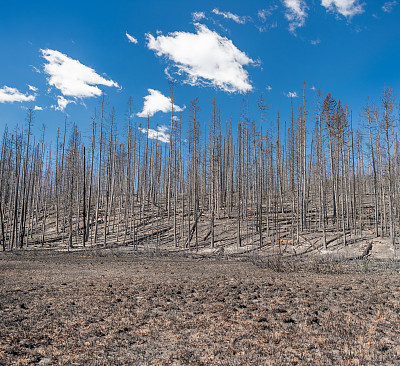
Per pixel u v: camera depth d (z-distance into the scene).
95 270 18.59
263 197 50.19
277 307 10.10
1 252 29.39
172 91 35.28
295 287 13.20
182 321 8.70
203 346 6.96
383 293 11.88
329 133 32.34
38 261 23.25
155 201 53.78
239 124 41.03
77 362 6.20
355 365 5.90
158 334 7.73
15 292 12.16
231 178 46.50
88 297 11.41
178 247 31.83
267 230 33.19
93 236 37.12
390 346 6.85
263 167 37.06
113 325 8.38
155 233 37.22
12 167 37.75
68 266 20.47
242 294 11.99
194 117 34.31
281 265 19.95
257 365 5.96
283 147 44.84
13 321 8.59
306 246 28.72
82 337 7.54
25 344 6.98
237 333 7.74
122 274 17.00
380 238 29.17
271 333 7.72
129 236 36.50
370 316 9.03
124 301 10.88
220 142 47.16
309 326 8.23
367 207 43.78
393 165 33.34
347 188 39.19
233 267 20.22
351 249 26.72
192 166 47.06
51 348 6.86
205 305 10.39
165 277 15.92
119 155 45.75
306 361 6.11
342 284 13.78
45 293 12.02
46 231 40.41
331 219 38.41
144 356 6.47
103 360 6.27
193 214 44.31
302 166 37.16
